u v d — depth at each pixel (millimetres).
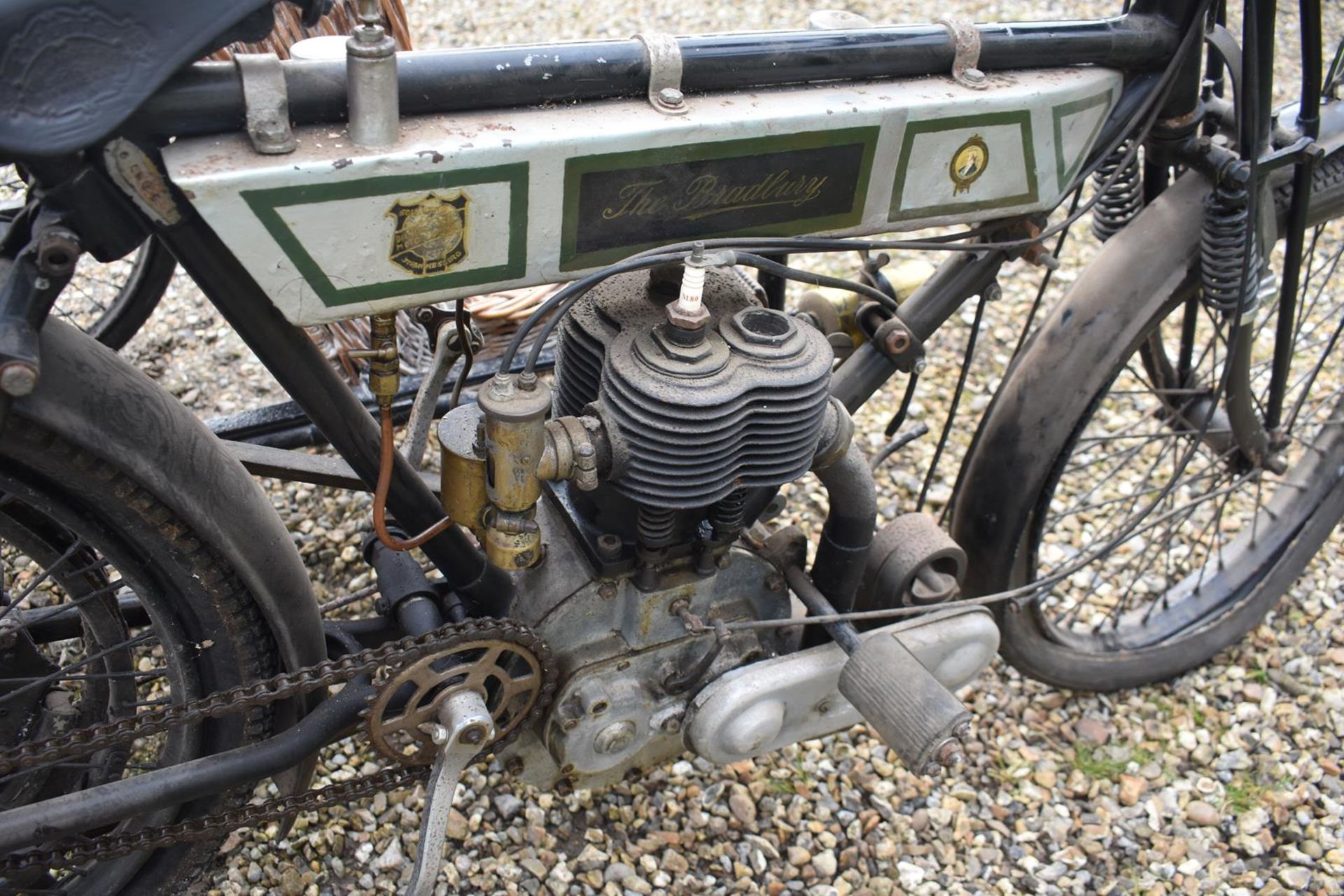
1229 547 2773
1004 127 1542
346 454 1528
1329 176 2061
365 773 2178
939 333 3617
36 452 1280
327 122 1231
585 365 1646
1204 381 2846
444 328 1762
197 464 1390
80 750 1439
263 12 1139
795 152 1415
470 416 1510
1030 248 1773
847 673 1797
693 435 1452
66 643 1953
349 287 1265
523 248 1330
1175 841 2268
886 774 2334
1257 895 2174
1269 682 2631
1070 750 2447
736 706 1806
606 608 1748
